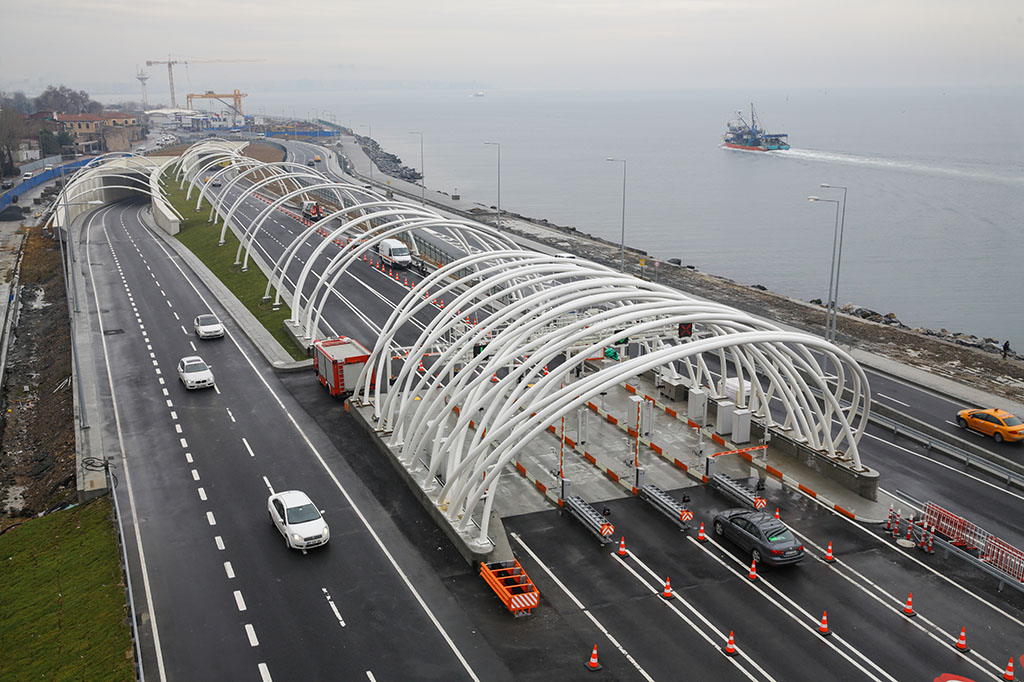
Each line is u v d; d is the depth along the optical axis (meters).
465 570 29.48
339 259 55.97
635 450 35.78
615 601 27.44
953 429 42.53
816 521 32.75
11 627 27.72
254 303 66.62
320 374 48.47
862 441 41.31
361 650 24.89
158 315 64.88
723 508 33.75
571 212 162.88
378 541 31.39
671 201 175.88
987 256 123.00
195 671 23.94
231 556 30.28
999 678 23.64
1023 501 34.62
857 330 62.16
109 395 47.28
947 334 68.06
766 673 23.83
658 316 38.16
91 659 24.88
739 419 39.34
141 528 32.34
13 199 137.00
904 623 26.27
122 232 105.44
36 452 45.56
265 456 38.97
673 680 23.55
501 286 59.91
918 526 31.45
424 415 36.12
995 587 28.33
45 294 79.50
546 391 31.64
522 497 34.81
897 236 137.75
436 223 56.41
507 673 23.86
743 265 119.56
